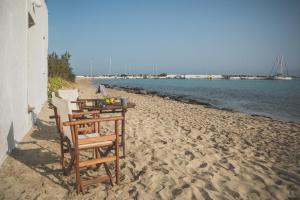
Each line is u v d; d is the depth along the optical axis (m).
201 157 4.64
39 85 8.29
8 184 3.30
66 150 3.70
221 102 20.47
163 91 34.78
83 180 3.51
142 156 4.56
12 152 4.39
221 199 3.15
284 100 22.52
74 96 6.29
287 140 6.65
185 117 9.80
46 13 10.97
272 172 4.11
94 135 3.72
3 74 3.89
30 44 6.90
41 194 3.10
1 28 3.77
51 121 7.11
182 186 3.44
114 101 5.64
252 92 34.00
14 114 4.57
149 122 7.93
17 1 4.80
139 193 3.20
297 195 3.38
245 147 5.64
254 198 3.25
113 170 3.90
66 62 30.05
